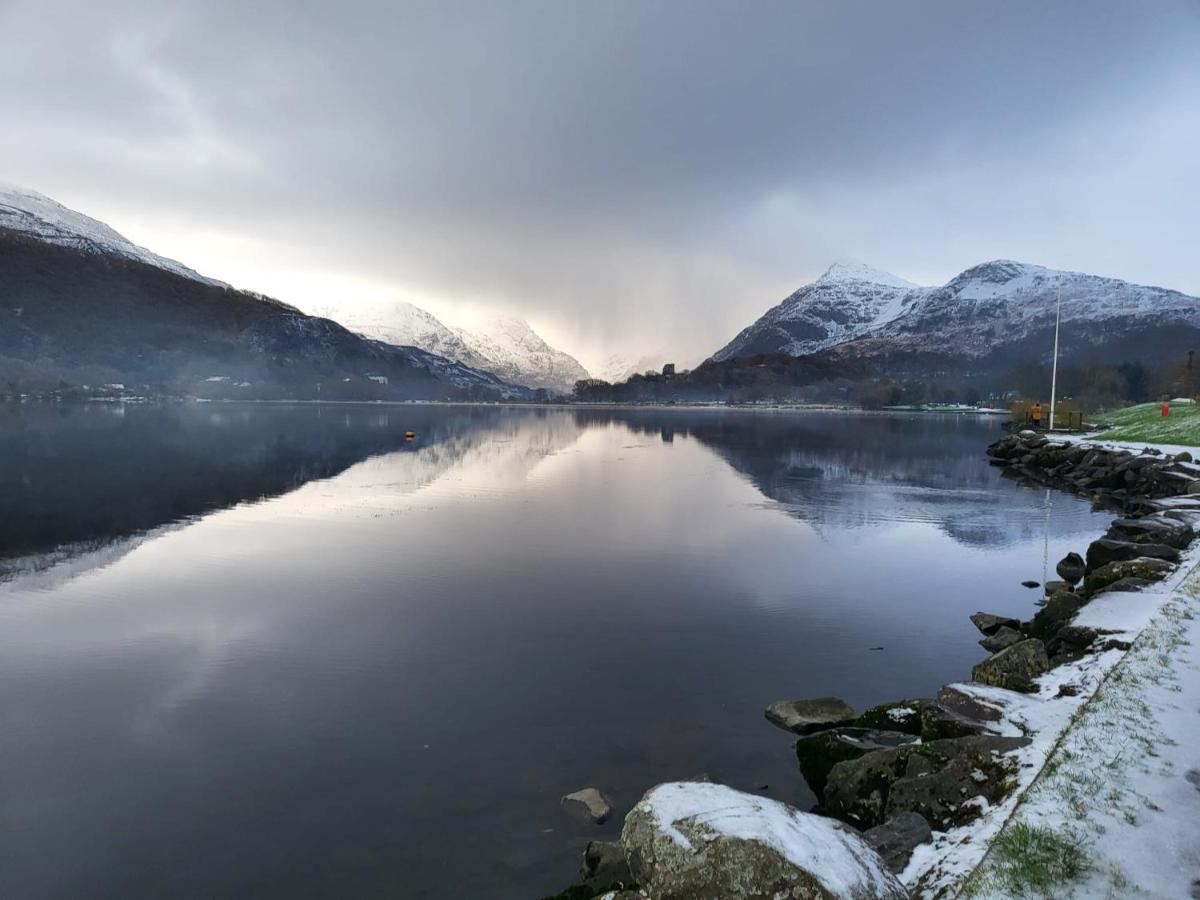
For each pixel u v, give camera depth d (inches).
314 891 252.1
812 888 161.5
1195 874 186.7
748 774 328.2
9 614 549.6
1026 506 1107.3
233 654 472.4
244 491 1178.6
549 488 1259.2
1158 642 361.1
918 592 633.0
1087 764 243.3
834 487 1315.2
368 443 2201.0
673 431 3149.6
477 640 500.1
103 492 1148.5
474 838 280.4
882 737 339.0
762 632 524.1
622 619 549.0
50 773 328.8
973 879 191.3
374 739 358.9
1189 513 782.5
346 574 670.5
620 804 303.0
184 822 291.9
